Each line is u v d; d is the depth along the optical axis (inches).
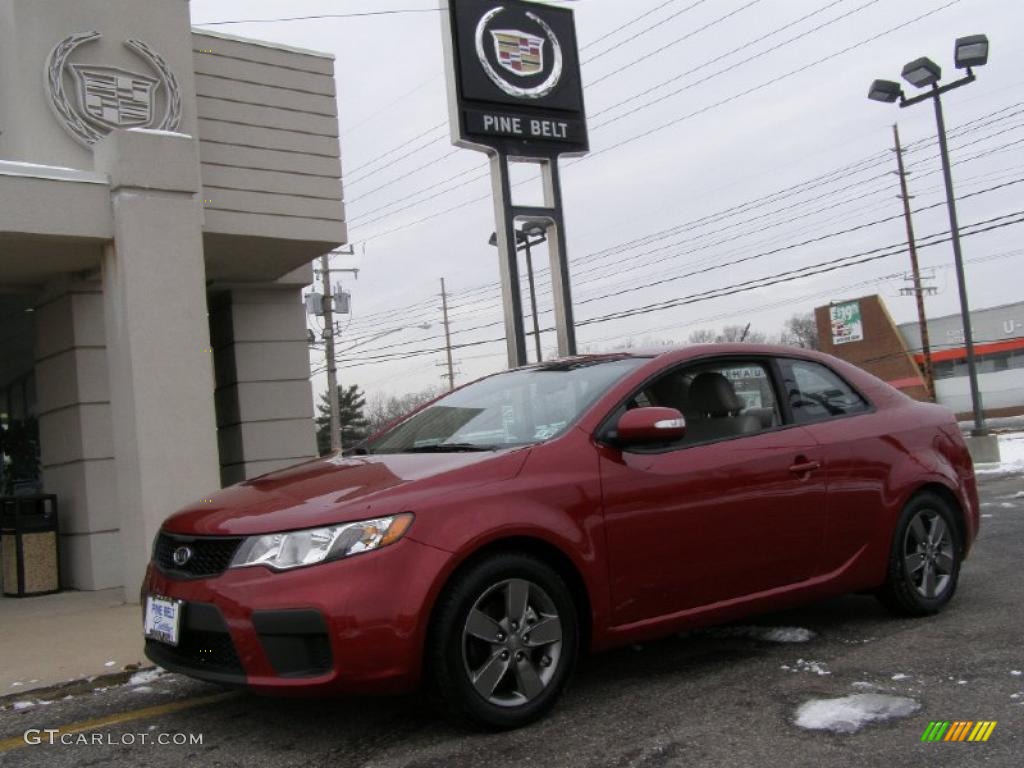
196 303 296.2
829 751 132.1
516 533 146.9
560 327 506.6
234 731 156.1
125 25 355.6
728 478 173.8
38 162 334.3
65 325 354.6
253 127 397.1
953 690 155.3
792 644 191.5
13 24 334.6
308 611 134.6
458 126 481.1
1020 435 1140.5
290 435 459.5
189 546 150.4
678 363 182.2
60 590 349.1
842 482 191.0
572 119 517.3
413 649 137.3
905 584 201.9
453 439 177.6
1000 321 2110.0
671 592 165.2
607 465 161.8
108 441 355.9
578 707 156.9
